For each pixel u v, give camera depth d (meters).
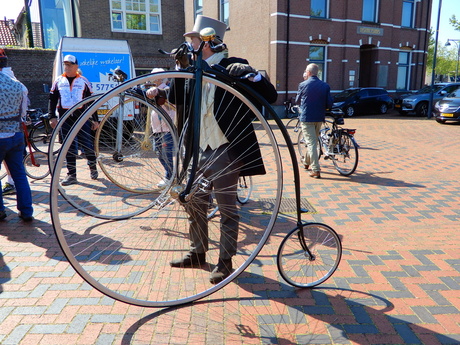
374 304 2.62
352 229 3.97
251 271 3.05
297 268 3.10
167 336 2.28
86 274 2.18
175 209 3.09
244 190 4.70
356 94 17.92
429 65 38.69
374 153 8.33
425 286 2.86
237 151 2.71
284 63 17.98
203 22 2.91
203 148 2.73
